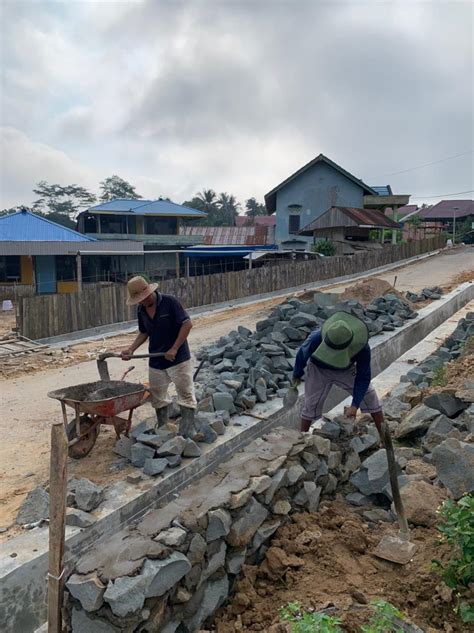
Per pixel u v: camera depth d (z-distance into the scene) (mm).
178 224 42750
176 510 3744
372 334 11359
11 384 10203
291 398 5449
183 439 5402
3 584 3809
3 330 20109
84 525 4250
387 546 3986
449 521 3588
